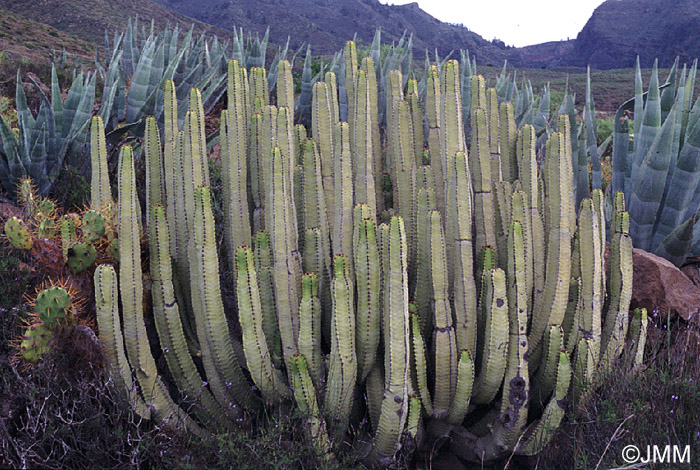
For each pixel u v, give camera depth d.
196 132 2.97
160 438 2.56
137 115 5.34
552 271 2.94
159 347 3.27
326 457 2.51
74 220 3.12
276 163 2.68
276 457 2.40
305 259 2.92
